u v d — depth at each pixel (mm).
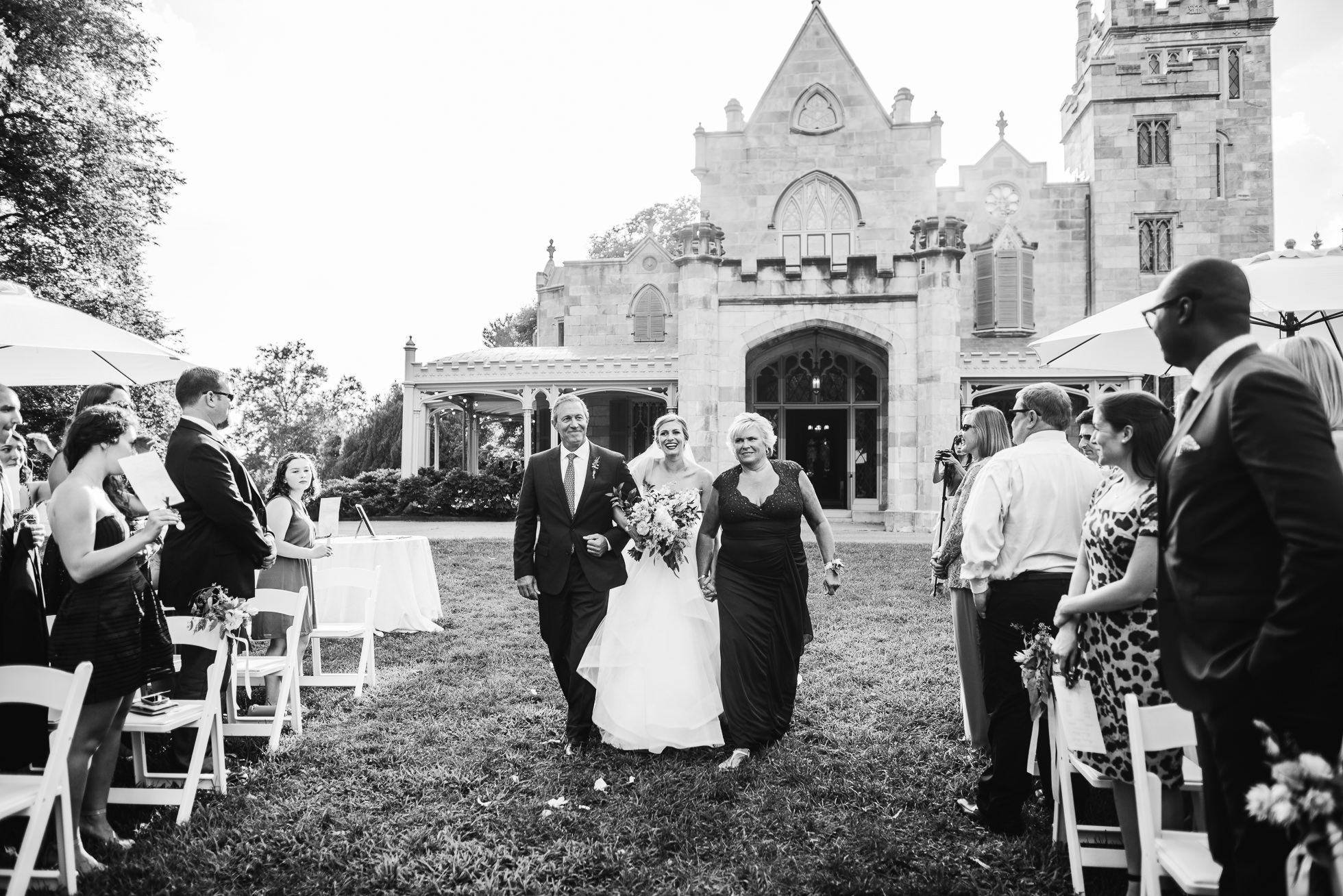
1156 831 2932
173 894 3385
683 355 20516
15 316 4551
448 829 3965
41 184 20375
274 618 6016
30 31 20703
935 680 6609
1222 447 2199
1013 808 3893
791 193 24531
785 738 5195
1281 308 4188
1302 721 2002
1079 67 30734
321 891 3443
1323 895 1918
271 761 4902
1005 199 25953
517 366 24000
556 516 5387
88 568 3602
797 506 5105
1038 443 4020
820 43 24484
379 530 20469
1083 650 3361
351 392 56688
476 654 7672
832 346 22594
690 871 3584
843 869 3547
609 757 4953
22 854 3098
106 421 3877
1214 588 2207
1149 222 25344
